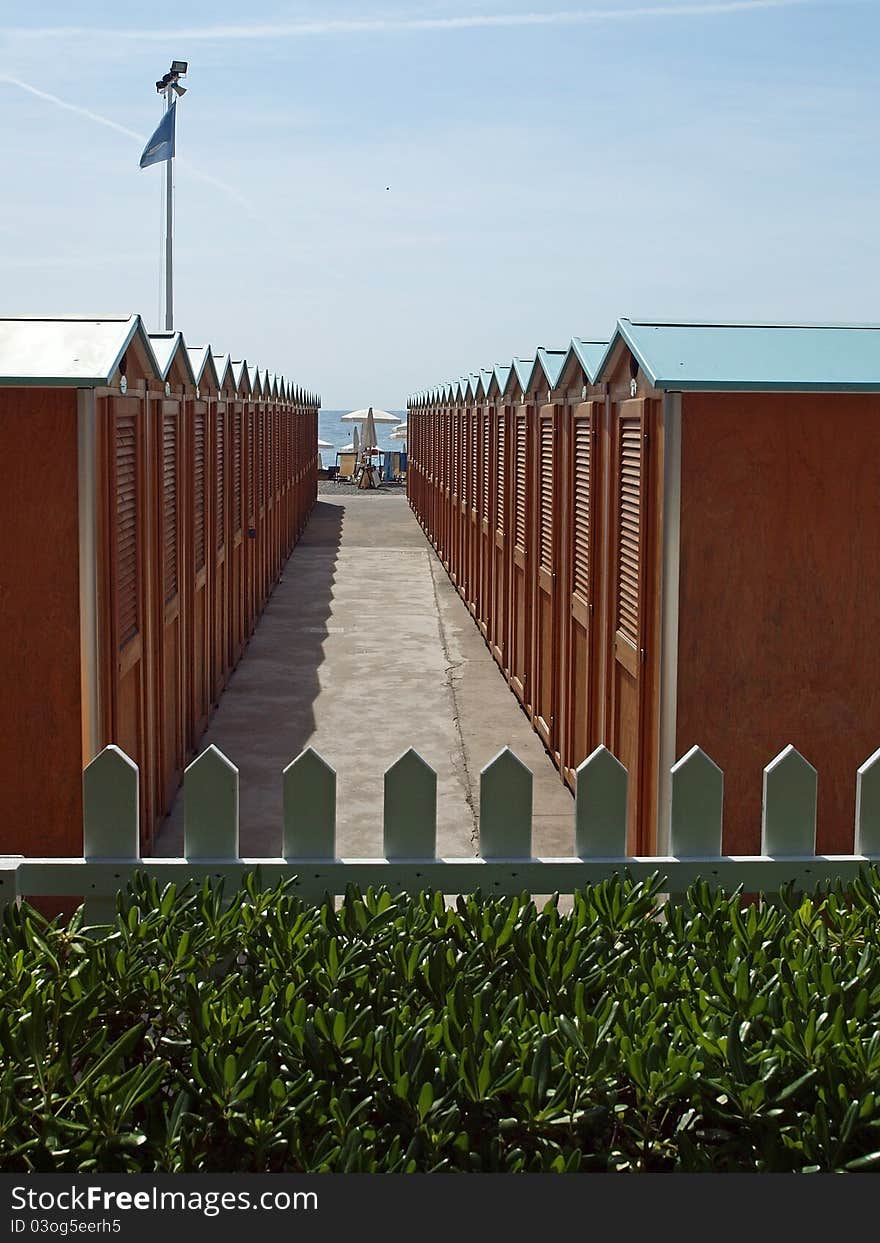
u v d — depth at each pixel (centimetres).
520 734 1116
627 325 682
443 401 2395
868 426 606
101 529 628
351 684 1319
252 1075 287
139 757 749
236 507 1398
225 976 346
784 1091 281
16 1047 297
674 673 612
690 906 385
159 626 817
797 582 611
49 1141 277
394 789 411
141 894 374
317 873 404
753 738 619
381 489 4969
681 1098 293
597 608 815
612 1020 304
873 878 395
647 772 650
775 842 420
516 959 349
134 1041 304
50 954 338
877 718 620
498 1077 286
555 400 1005
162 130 2600
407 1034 301
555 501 984
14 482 595
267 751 1050
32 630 602
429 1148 276
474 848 820
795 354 635
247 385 1508
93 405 599
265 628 1669
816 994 316
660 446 617
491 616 1501
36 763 607
